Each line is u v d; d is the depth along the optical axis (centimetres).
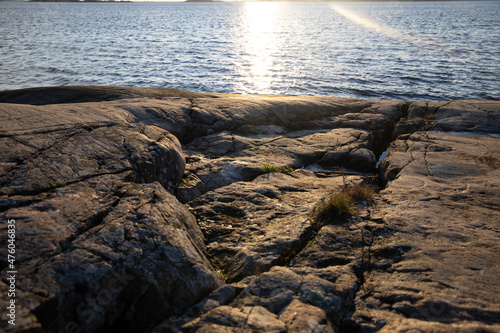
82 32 5988
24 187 396
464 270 350
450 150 795
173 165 583
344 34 5725
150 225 363
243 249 408
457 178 630
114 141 550
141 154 531
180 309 304
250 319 273
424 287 326
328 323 277
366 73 2531
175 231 374
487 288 320
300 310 284
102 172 466
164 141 603
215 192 573
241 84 2256
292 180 643
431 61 2964
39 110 646
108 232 339
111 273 293
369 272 366
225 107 981
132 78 2406
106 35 5512
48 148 490
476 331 258
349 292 327
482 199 529
